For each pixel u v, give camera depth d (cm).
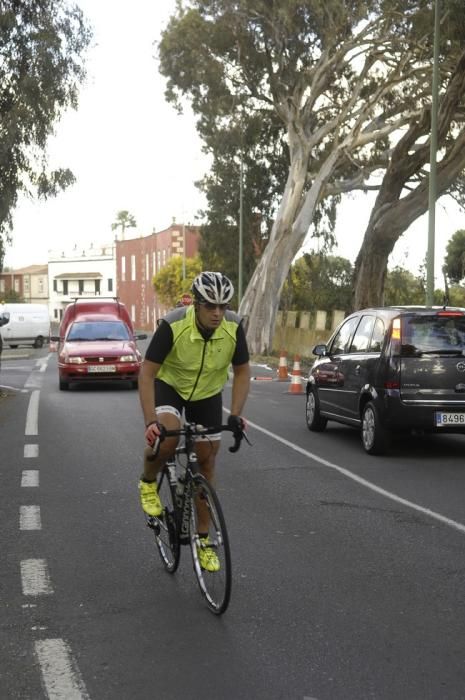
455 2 2741
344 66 3572
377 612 527
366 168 4062
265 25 3434
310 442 1283
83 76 2058
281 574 608
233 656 454
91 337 2234
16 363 3394
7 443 1253
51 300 12294
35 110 1984
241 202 4584
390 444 1145
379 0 3275
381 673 432
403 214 3619
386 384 1126
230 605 540
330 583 587
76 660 448
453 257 5450
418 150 3597
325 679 424
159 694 407
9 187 2036
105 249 11712
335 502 856
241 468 1055
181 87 3706
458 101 3158
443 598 555
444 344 1127
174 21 3575
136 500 859
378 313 1206
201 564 529
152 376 551
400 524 764
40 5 2038
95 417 1566
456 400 1119
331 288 5416
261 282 3941
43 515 793
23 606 538
